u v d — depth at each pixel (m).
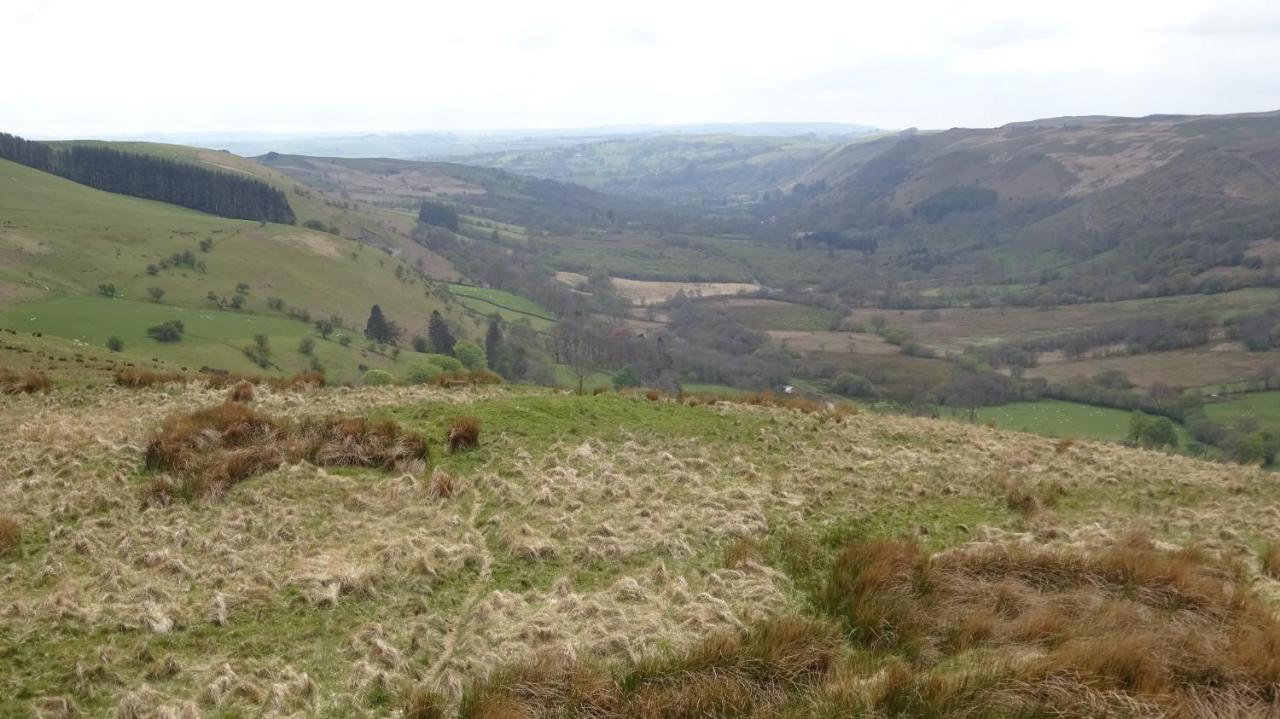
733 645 8.21
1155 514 13.55
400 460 14.07
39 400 18.59
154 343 83.75
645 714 7.24
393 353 98.81
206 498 12.12
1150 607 9.36
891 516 12.71
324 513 11.98
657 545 11.03
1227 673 7.71
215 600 8.95
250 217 163.00
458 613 9.23
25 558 10.04
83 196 143.38
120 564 9.76
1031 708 7.25
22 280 96.06
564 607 9.27
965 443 18.11
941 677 7.63
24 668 7.62
